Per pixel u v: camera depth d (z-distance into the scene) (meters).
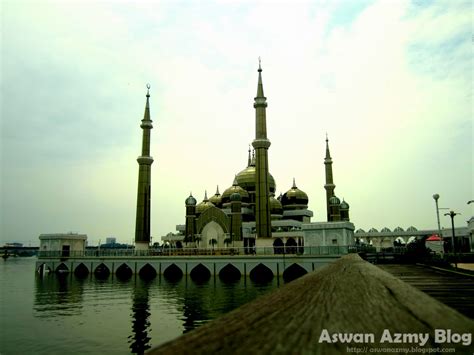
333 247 58.44
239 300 42.12
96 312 36.88
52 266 82.62
